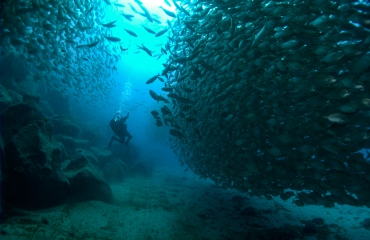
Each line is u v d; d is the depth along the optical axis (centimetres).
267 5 473
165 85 780
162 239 525
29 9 543
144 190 986
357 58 383
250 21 481
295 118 504
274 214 779
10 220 459
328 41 408
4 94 815
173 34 776
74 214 562
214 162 720
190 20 582
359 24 350
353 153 471
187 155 967
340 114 386
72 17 771
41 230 451
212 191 1084
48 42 800
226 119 625
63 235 454
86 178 664
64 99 1493
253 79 539
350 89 389
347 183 465
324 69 413
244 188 637
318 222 711
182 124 902
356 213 838
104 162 1222
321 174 486
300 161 482
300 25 405
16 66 1075
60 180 591
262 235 528
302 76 456
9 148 531
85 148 1196
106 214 606
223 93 558
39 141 580
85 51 1091
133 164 1468
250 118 521
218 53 569
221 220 692
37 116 745
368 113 400
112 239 486
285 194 549
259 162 589
